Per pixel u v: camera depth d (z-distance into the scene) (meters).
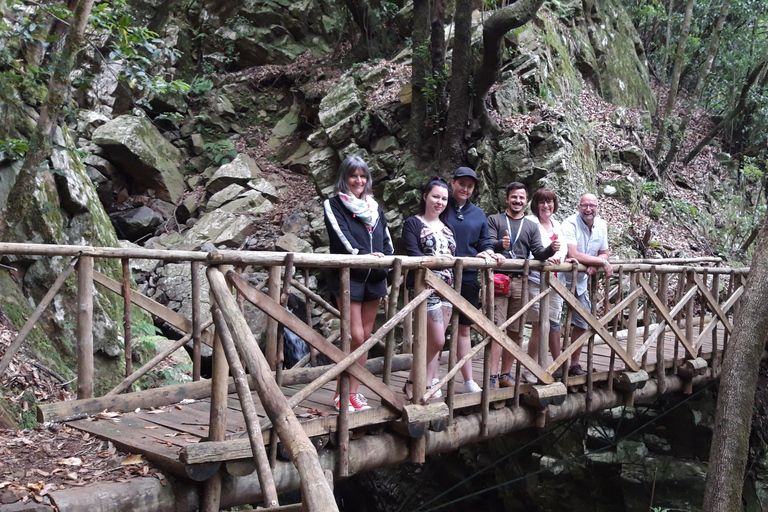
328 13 15.27
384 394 3.40
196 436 3.13
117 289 3.89
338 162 11.57
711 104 15.21
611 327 8.27
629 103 14.49
